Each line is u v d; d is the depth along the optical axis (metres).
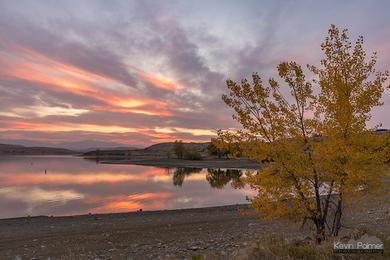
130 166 106.81
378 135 8.45
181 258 11.59
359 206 9.06
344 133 8.58
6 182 54.50
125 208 29.47
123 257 12.46
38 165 121.75
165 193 39.28
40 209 29.52
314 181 9.04
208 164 100.81
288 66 9.07
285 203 8.96
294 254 6.91
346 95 8.69
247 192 39.34
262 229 16.64
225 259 8.46
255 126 8.99
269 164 9.00
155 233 17.20
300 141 8.92
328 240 7.92
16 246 15.27
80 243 15.29
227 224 19.20
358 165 8.29
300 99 9.09
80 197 36.91
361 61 8.77
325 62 9.09
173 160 129.75
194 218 21.94
